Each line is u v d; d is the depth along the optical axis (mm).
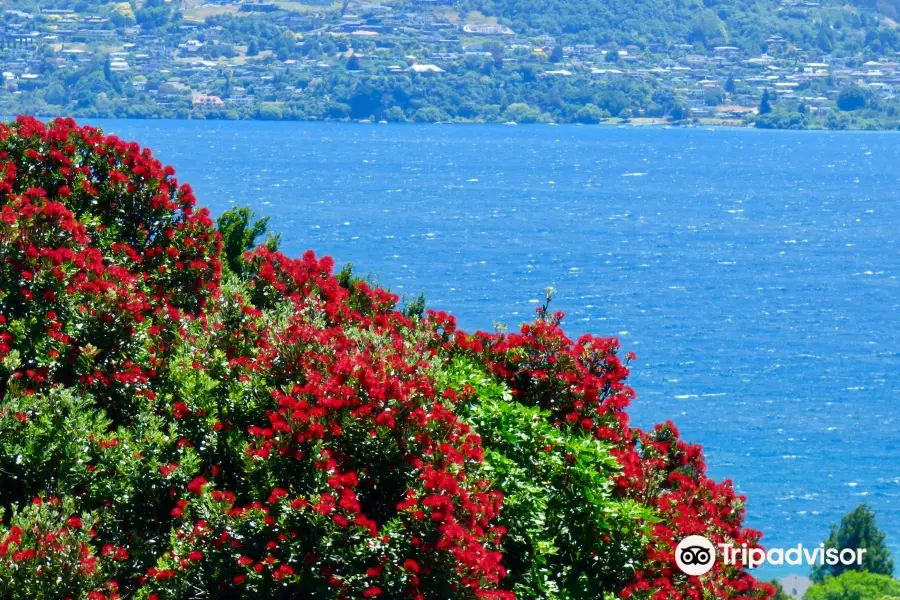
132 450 16703
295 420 15898
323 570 15008
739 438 121062
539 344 24000
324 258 24172
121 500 16281
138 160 24266
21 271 19141
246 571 15297
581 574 19656
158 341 19484
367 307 25094
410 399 16859
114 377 18250
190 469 16469
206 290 23188
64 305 19156
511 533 18609
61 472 15922
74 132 24094
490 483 18250
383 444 16406
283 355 17875
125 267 22312
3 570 13727
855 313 192625
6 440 15812
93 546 15023
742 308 192750
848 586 77062
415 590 15062
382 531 15539
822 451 116875
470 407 20594
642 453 23469
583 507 19938
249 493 16297
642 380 144500
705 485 23703
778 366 153875
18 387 17172
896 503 102188
